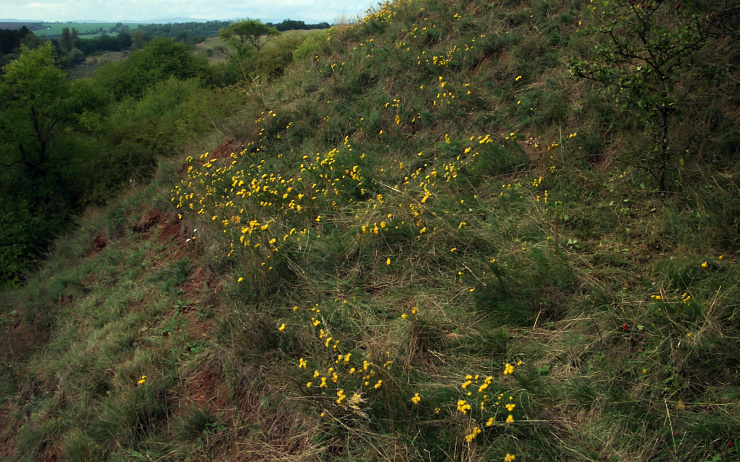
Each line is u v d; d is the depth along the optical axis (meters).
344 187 5.14
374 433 2.73
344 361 3.03
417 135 5.86
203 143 8.97
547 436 2.45
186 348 4.06
